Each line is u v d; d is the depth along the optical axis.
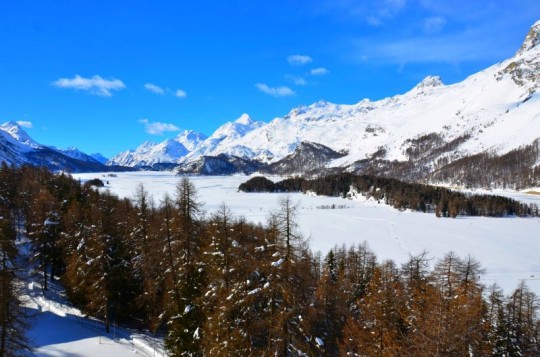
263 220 154.88
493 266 108.19
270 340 22.39
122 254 47.31
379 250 124.06
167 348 35.88
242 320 24.44
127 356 39.56
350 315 39.41
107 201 82.38
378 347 29.89
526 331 39.88
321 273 59.75
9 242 33.44
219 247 32.03
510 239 150.25
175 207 45.88
